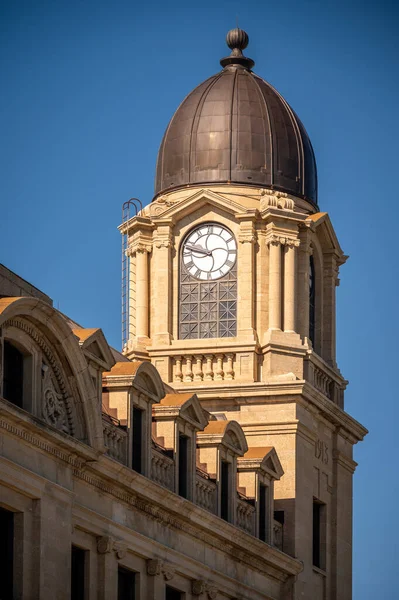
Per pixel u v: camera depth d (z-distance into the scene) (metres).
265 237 162.00
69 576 117.25
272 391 156.75
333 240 166.62
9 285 116.25
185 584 135.62
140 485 126.69
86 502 121.50
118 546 124.44
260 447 152.62
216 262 162.50
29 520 114.12
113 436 126.00
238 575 144.25
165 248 163.12
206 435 141.88
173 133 166.25
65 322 116.75
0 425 110.88
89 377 119.94
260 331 160.50
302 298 162.00
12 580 113.12
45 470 115.81
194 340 160.50
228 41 171.50
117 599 125.38
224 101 166.00
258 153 164.38
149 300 163.25
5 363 114.56
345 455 165.62
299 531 155.62
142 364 129.75
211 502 140.50
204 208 163.38
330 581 162.00
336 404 164.00
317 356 161.38
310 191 166.62
